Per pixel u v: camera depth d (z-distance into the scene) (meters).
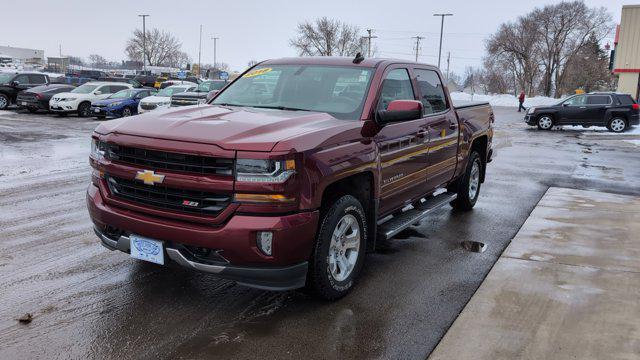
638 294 4.53
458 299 4.38
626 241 6.10
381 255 5.50
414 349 3.55
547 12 71.12
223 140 3.57
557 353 3.51
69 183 8.83
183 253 3.70
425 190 5.93
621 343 3.66
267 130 3.81
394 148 4.89
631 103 21.61
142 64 103.31
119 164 3.92
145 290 4.38
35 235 5.79
